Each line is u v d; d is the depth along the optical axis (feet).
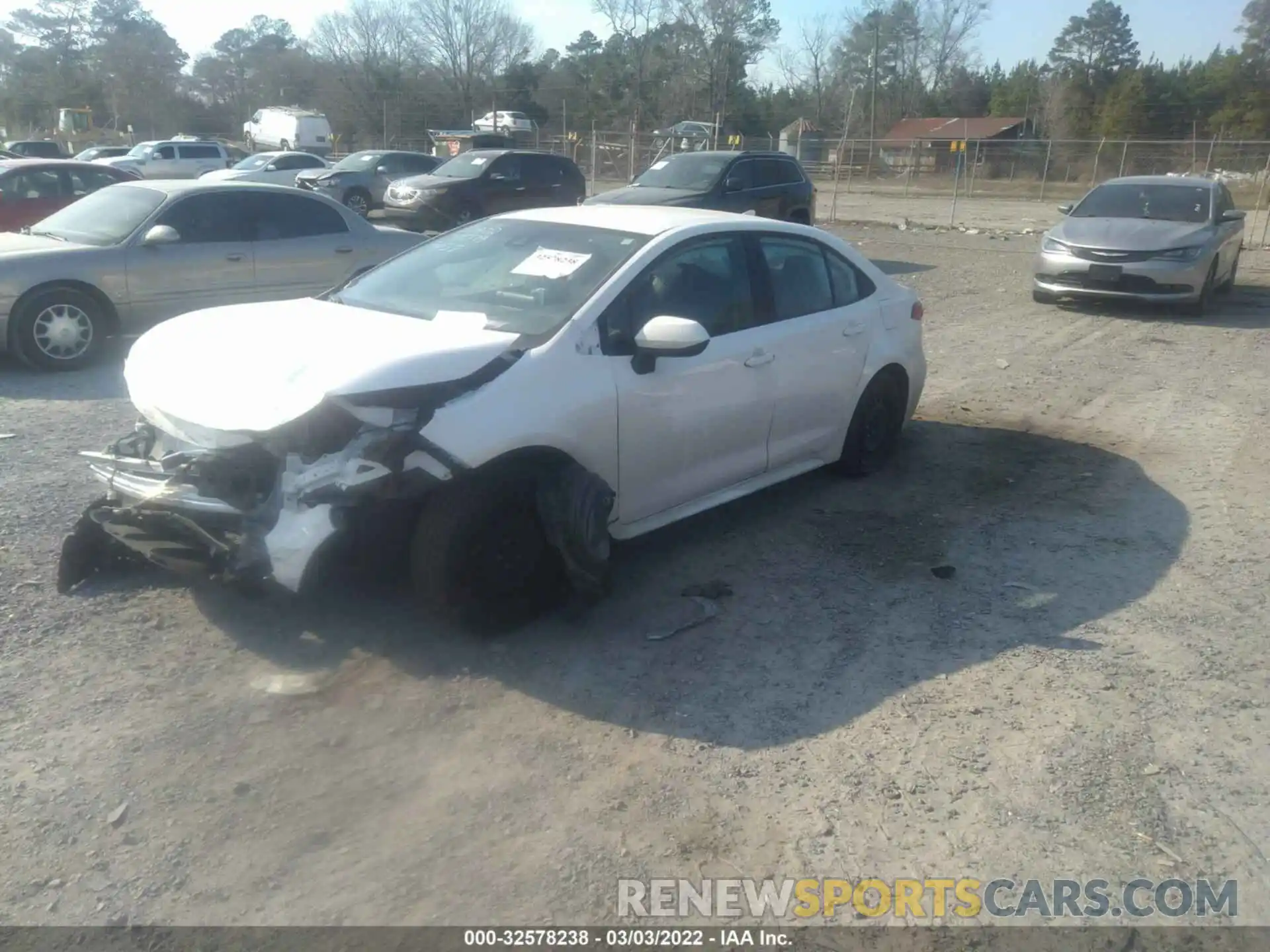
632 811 11.00
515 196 69.21
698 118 224.33
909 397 22.13
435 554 13.53
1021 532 19.07
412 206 66.80
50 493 19.08
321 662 13.57
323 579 12.93
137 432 14.80
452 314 15.48
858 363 20.16
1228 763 12.14
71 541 14.85
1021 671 14.08
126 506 14.12
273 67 252.21
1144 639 15.07
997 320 41.86
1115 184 47.73
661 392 15.66
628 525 16.03
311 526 12.59
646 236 16.78
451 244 18.10
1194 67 251.60
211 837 10.36
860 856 10.46
